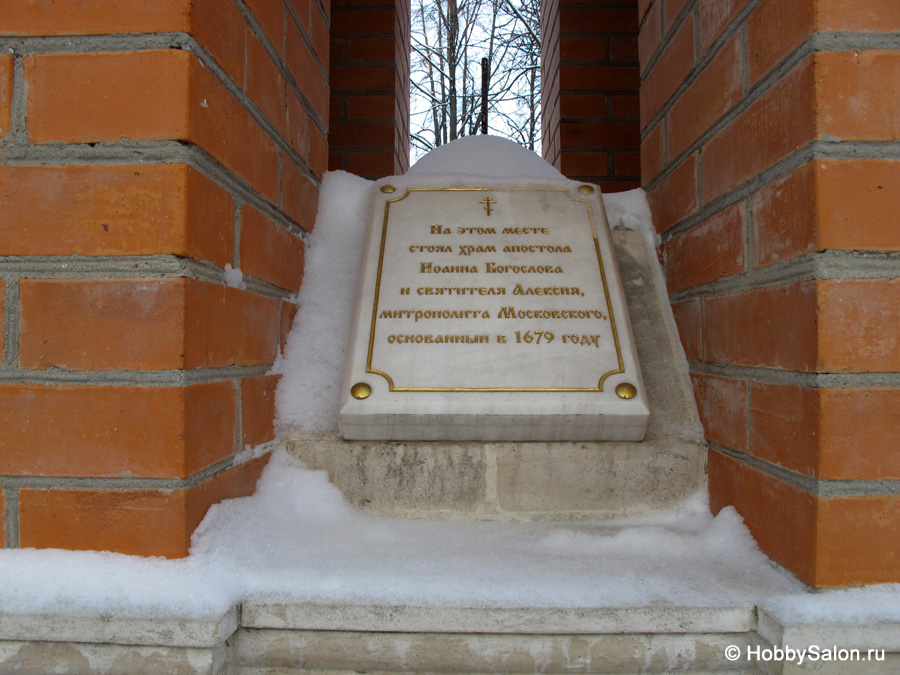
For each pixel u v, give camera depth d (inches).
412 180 72.6
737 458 50.1
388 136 132.1
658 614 39.9
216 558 41.8
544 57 160.1
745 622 40.2
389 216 68.6
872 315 39.4
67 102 40.8
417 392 54.8
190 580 39.0
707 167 56.8
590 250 65.6
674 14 64.9
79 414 40.4
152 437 39.9
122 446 40.1
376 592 40.6
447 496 54.5
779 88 44.2
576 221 68.5
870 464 39.1
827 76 39.8
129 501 40.3
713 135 55.6
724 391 52.7
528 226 67.6
